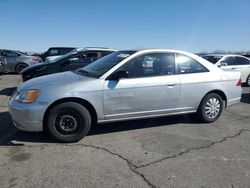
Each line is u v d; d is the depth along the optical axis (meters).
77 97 4.62
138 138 4.98
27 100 4.54
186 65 5.56
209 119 5.88
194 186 3.38
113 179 3.51
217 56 11.29
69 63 8.90
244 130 5.52
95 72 5.07
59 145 4.60
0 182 3.41
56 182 3.42
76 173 3.65
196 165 3.93
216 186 3.39
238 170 3.81
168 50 5.45
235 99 6.20
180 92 5.41
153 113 5.27
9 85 11.49
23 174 3.61
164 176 3.61
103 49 9.62
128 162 3.99
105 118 4.91
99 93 4.75
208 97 5.75
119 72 4.84
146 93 5.09
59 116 4.62
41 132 5.16
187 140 4.91
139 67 5.12
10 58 17.05
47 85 4.66
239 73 6.23
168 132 5.32
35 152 4.30
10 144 4.61
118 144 4.68
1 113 6.53
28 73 8.78
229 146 4.66
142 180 3.50
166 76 5.29
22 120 4.52
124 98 4.94
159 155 4.25
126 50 5.53
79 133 4.71
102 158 4.12
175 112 5.50
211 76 5.73
